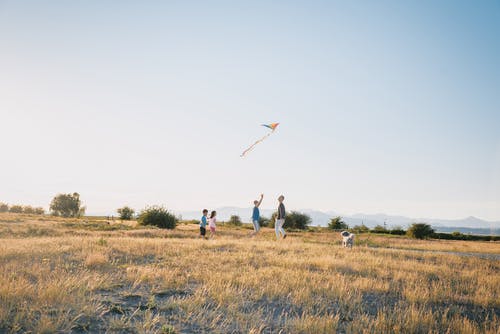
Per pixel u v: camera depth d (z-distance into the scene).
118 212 50.28
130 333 5.06
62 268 8.61
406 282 9.05
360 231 49.28
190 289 7.44
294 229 46.28
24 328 4.95
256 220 19.88
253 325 5.52
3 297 5.89
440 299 7.74
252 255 11.73
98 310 5.85
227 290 7.02
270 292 7.32
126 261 10.27
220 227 42.34
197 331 5.27
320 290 7.67
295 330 5.45
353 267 10.42
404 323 5.97
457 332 5.80
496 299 7.93
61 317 5.30
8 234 20.12
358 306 6.84
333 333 5.38
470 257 15.08
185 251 12.34
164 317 5.75
